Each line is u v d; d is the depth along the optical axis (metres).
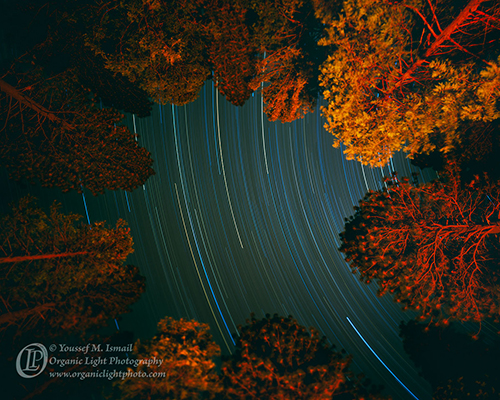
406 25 6.60
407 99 6.97
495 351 6.30
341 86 6.98
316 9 6.78
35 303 7.24
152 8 7.01
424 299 6.55
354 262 7.26
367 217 7.23
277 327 6.59
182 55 7.95
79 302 7.46
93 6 7.25
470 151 7.28
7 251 7.41
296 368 6.20
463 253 6.89
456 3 6.61
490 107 6.01
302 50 8.38
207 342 6.41
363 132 7.10
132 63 7.54
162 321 6.56
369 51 6.80
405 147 7.15
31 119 8.40
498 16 5.89
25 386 6.38
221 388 5.99
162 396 5.84
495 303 6.44
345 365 6.13
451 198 7.07
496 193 6.98
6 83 7.85
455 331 6.68
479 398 5.76
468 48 6.64
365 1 6.17
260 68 8.36
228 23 7.54
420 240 6.98
